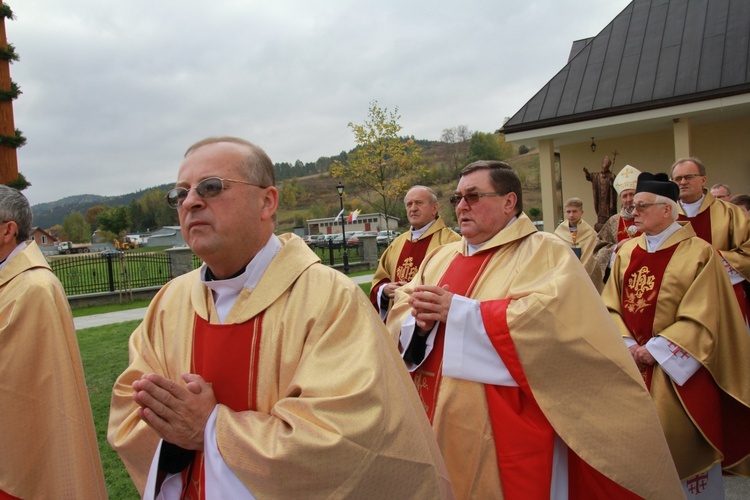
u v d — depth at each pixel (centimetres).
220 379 180
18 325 250
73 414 254
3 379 244
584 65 1458
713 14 1379
